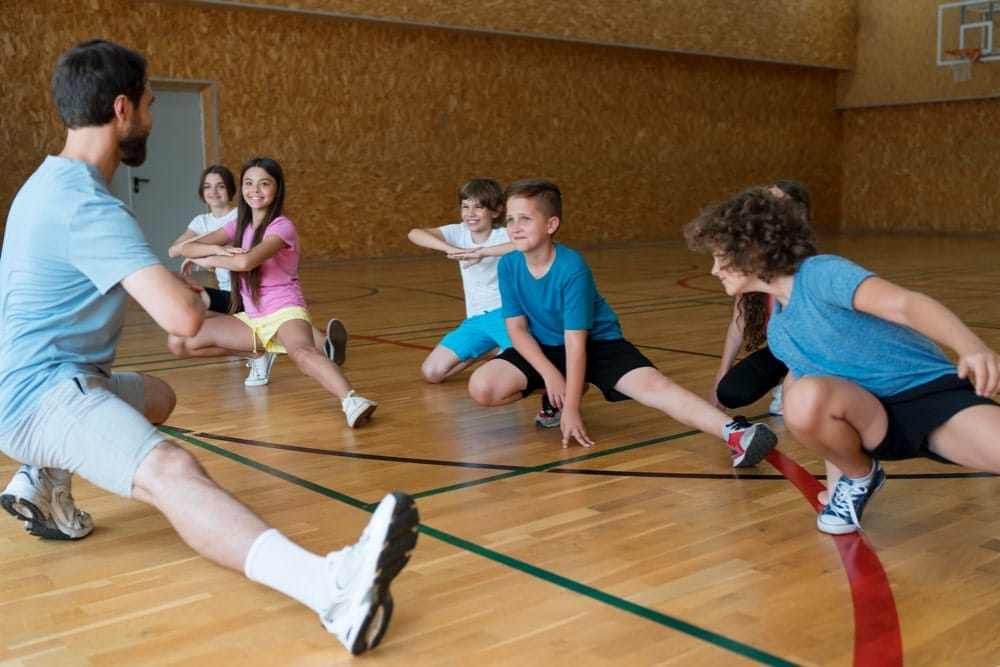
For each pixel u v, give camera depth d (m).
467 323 3.54
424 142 10.04
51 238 1.55
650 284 7.26
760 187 1.76
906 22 12.97
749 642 1.44
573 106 11.10
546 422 2.86
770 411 3.03
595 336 2.70
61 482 1.90
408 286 7.39
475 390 2.80
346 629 1.36
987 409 1.60
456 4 9.68
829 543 1.86
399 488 2.27
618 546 1.86
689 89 12.15
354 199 9.67
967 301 5.71
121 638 1.49
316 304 6.25
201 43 8.62
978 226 12.90
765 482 2.28
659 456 2.53
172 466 1.51
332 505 2.15
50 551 1.88
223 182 4.48
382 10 9.24
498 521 2.02
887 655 1.38
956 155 13.01
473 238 3.61
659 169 12.02
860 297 1.58
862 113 13.87
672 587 1.66
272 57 9.00
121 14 8.19
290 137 9.20
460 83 10.19
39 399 1.56
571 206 11.27
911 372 1.70
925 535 1.90
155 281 1.52
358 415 2.84
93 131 1.61
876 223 13.98
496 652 1.42
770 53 12.47
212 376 3.76
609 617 1.54
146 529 2.00
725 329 4.85
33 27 7.79
